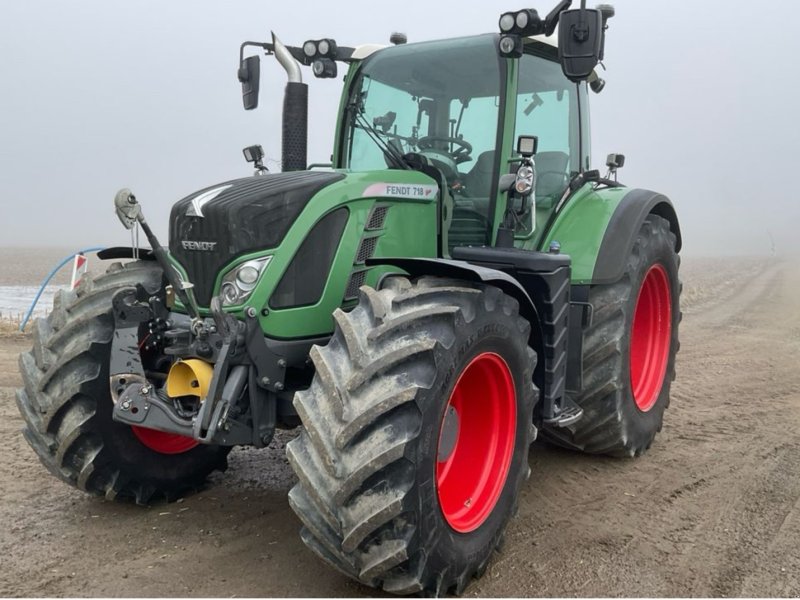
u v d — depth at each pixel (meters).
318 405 2.77
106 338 3.64
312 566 3.23
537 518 3.81
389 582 2.82
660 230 5.09
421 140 4.30
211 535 3.55
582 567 3.27
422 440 2.70
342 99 4.57
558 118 4.73
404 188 3.76
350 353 2.76
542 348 3.76
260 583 3.06
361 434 2.67
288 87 4.12
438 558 2.83
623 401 4.53
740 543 3.52
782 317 12.49
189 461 4.04
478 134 4.12
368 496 2.67
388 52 4.50
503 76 4.07
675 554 3.40
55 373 3.61
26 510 3.82
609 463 4.71
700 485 4.30
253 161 4.25
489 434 3.38
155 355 3.68
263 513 3.85
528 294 3.74
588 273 4.25
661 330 5.32
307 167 4.42
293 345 3.39
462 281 3.16
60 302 3.87
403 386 2.70
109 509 3.87
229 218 3.30
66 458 3.66
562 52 3.40
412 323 2.83
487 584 3.11
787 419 5.77
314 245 3.42
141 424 3.38
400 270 3.73
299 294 3.38
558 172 4.72
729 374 7.48
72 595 2.93
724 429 5.48
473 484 3.30
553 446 5.08
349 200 3.52
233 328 3.19
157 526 3.66
